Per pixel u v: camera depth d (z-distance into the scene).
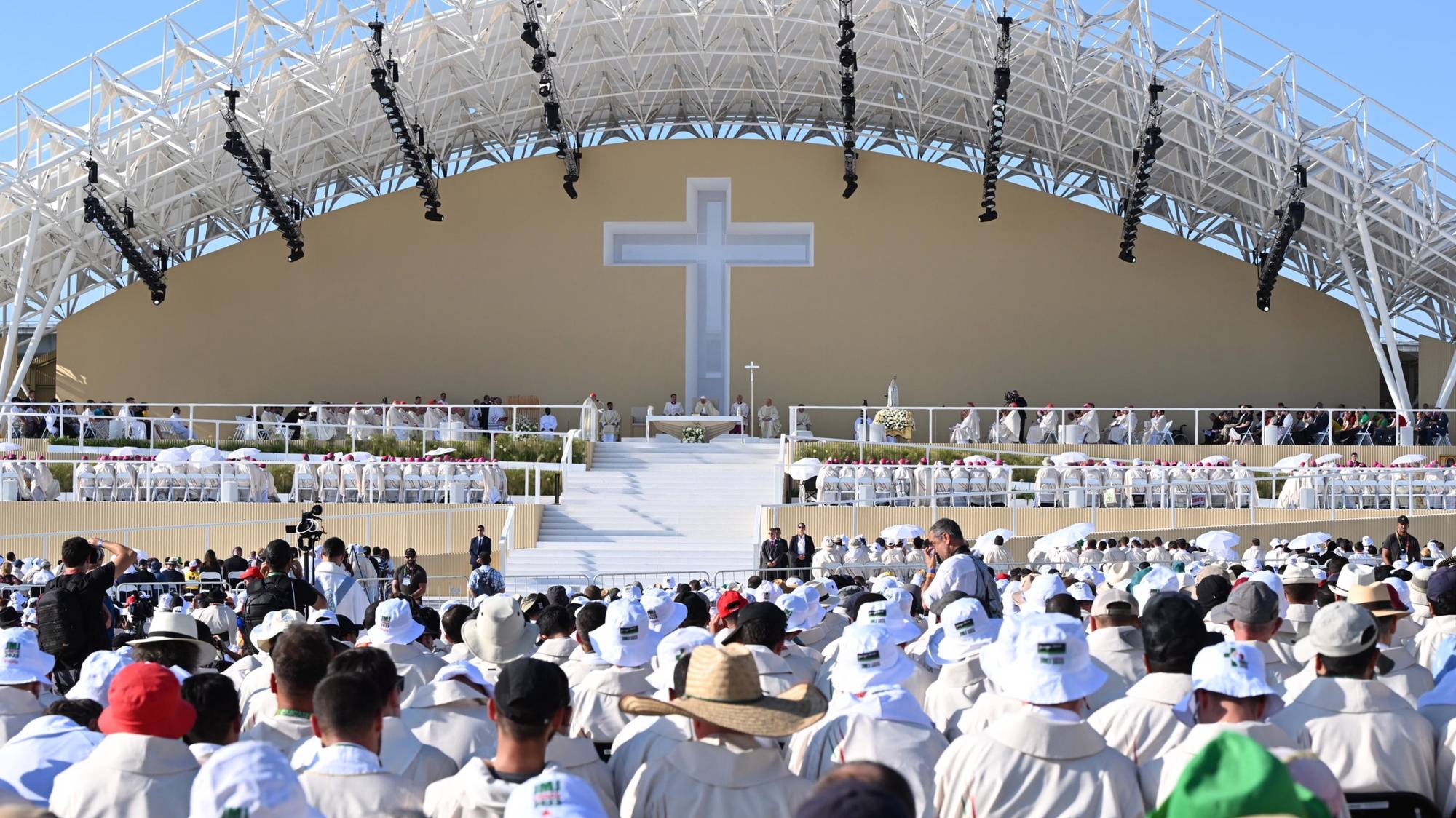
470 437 42.34
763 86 46.41
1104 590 7.14
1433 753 5.25
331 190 49.06
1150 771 4.81
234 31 35.12
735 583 21.78
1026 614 5.38
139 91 35.03
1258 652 4.62
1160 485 31.20
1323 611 5.31
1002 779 4.61
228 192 45.16
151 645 7.49
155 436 38.78
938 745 5.38
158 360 46.34
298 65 38.81
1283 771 2.83
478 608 9.52
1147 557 23.94
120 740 4.61
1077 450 37.94
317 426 37.16
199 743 5.07
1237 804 2.81
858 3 39.66
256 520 29.56
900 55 42.97
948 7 38.75
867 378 46.22
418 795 4.52
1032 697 4.65
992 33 38.81
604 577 25.09
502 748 4.38
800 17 40.81
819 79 45.62
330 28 36.62
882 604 7.36
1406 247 42.81
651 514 32.06
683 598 9.70
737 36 42.59
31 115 34.94
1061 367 46.25
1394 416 41.44
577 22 40.72
